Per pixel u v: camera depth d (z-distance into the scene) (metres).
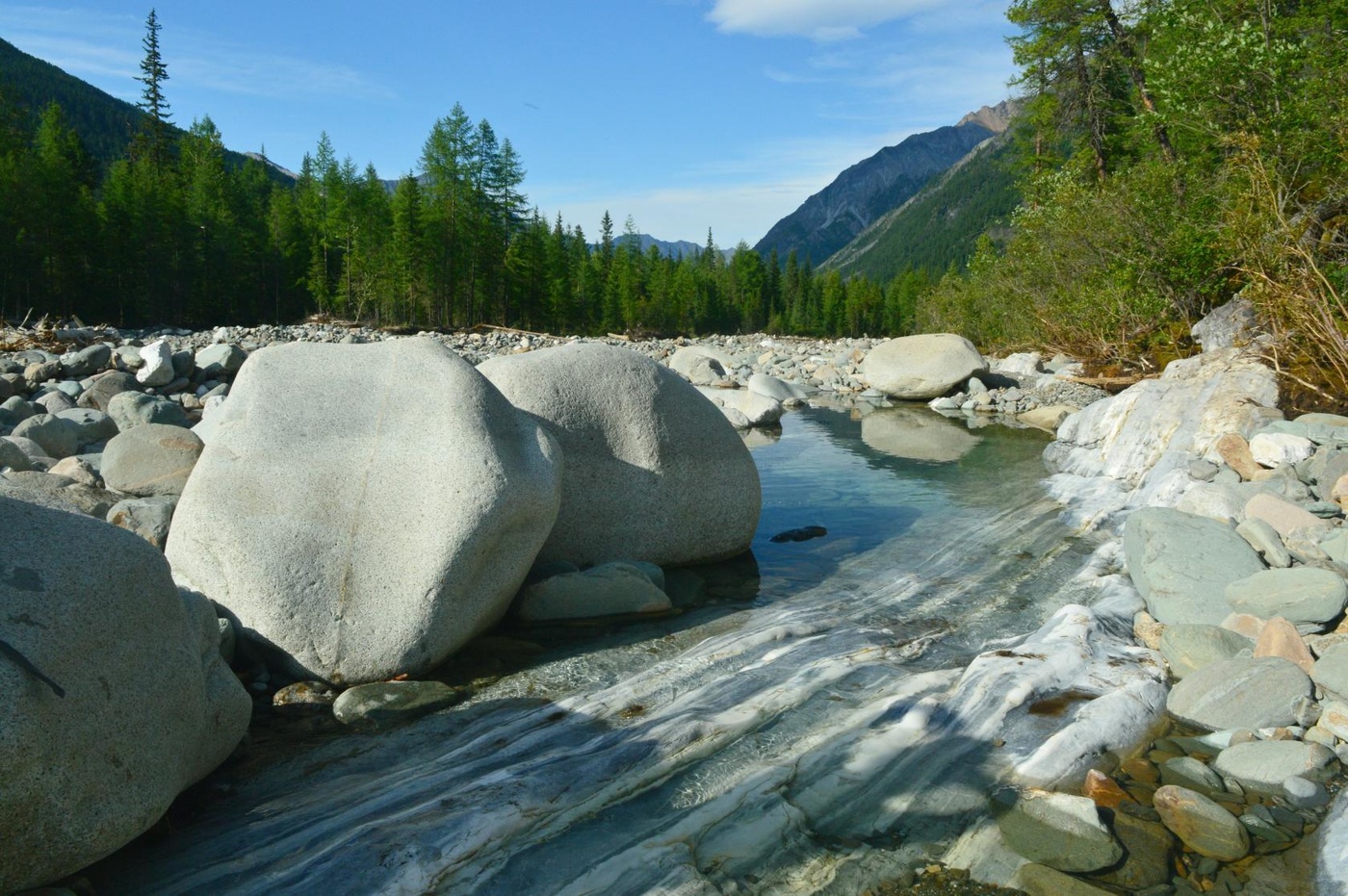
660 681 4.19
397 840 2.84
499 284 60.06
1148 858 2.89
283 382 5.02
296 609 4.28
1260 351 8.36
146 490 6.11
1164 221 13.86
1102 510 7.02
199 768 3.27
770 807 3.14
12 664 2.52
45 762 2.52
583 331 68.38
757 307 95.62
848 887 2.77
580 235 78.88
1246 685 3.80
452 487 4.49
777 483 8.85
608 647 4.73
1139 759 3.53
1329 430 6.46
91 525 3.04
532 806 3.07
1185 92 12.84
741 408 13.09
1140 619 4.78
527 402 5.92
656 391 6.26
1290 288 8.49
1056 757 3.44
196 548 4.47
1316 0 14.66
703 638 4.82
